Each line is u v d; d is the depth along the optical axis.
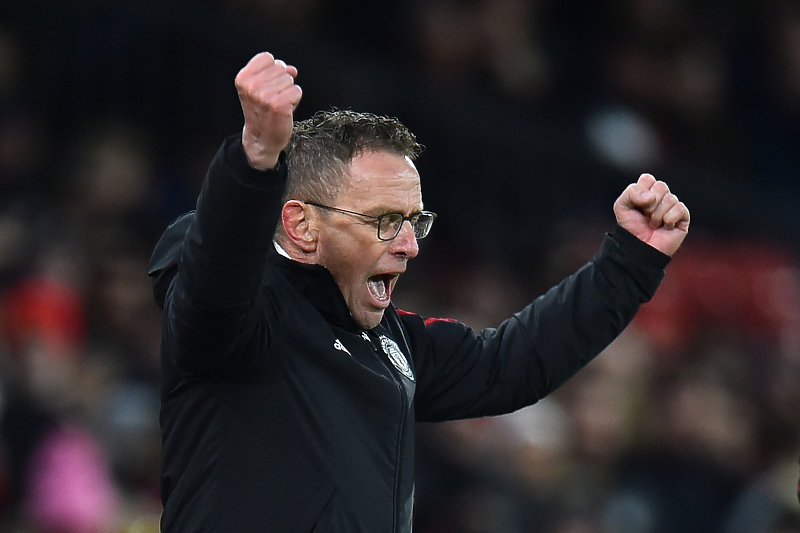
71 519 16.30
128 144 21.47
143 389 19.12
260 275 6.72
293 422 7.18
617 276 8.77
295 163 7.76
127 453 18.11
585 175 26.06
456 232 24.55
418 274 23.48
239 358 7.02
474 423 20.39
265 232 6.61
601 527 20.75
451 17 26.41
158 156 21.98
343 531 7.14
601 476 21.78
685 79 30.69
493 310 23.84
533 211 25.38
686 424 23.19
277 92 6.46
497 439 20.39
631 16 30.33
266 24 22.33
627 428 22.67
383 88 23.25
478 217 24.77
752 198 28.34
